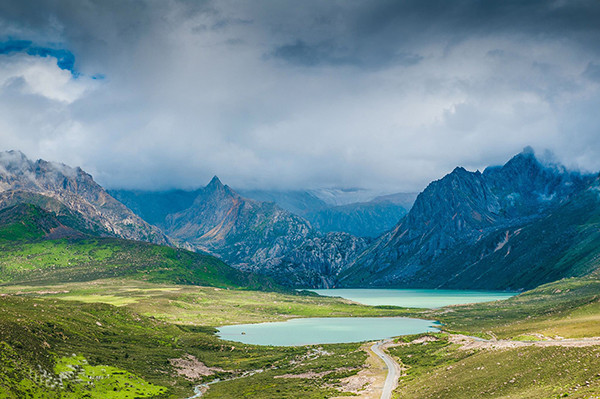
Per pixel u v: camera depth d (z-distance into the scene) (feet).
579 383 276.82
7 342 460.14
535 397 279.69
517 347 427.74
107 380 484.74
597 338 441.27
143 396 467.93
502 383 336.29
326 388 479.00
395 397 397.80
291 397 444.55
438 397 355.56
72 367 482.28
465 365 431.84
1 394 358.23
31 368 430.61
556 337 515.91
